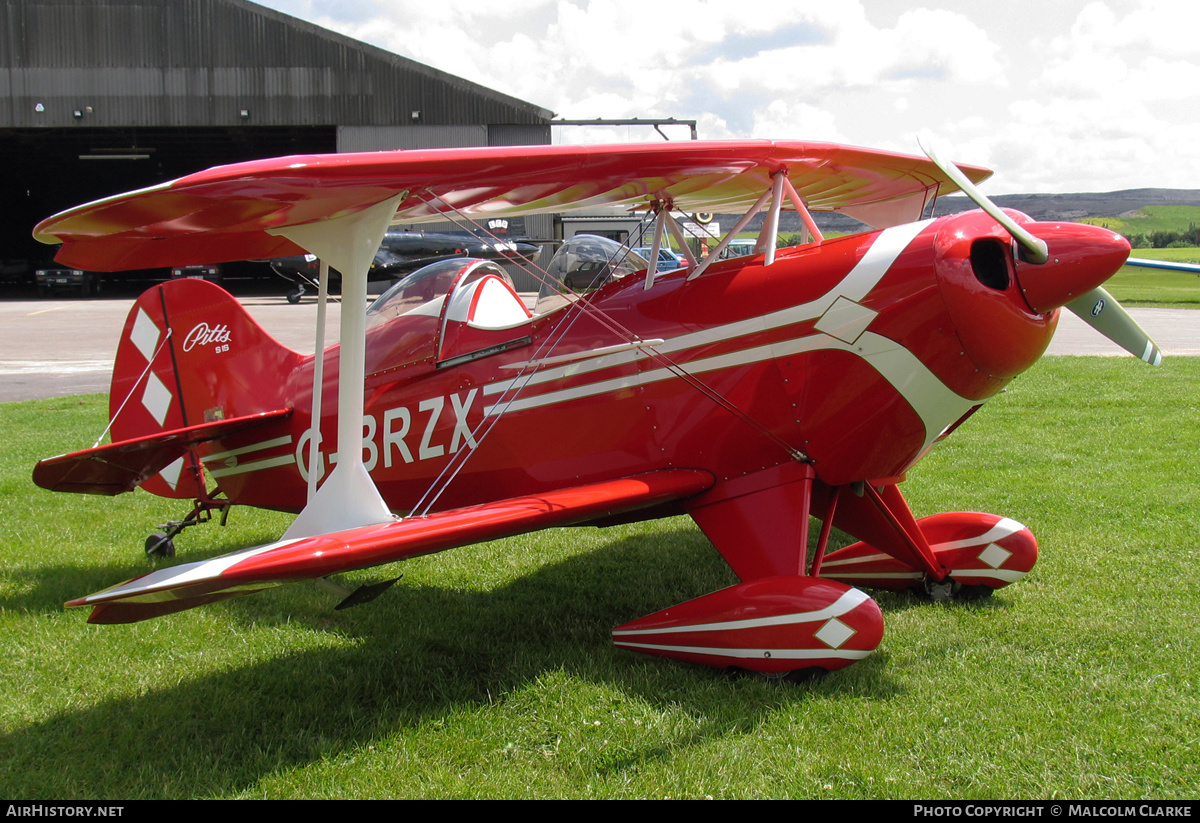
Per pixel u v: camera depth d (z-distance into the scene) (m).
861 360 3.47
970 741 2.74
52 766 2.82
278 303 26.53
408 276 4.55
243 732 2.99
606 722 2.97
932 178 4.53
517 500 3.50
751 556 3.65
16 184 45.44
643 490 3.53
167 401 5.30
